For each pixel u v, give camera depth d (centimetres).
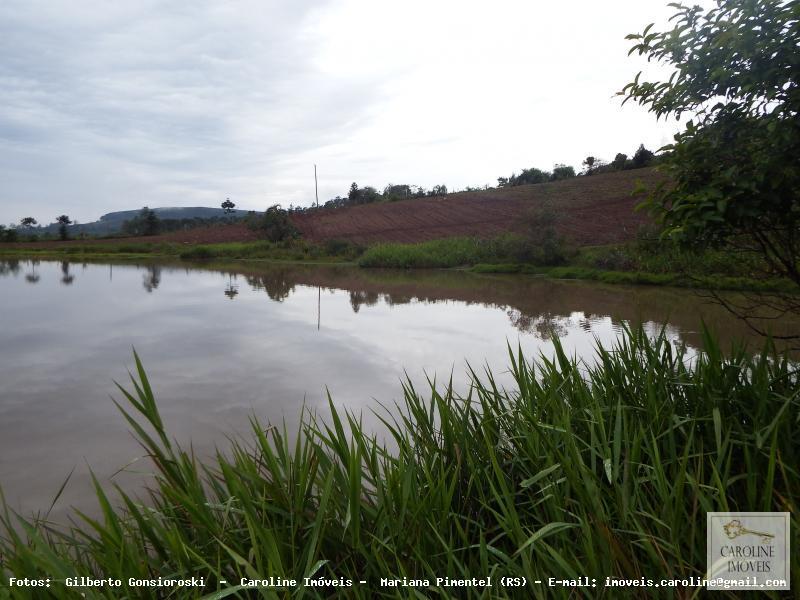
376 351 798
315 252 3619
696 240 257
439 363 716
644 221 2978
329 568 188
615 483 193
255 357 765
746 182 220
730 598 166
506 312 1201
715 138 244
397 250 2936
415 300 1448
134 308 1316
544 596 168
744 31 210
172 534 174
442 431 267
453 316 1152
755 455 207
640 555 193
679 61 248
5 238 5409
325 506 177
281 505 197
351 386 610
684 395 271
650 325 970
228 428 476
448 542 203
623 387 285
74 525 308
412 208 4841
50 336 946
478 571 196
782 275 253
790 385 260
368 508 208
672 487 208
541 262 2406
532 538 168
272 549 160
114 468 396
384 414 503
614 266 2011
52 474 387
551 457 216
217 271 2631
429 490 212
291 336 929
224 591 151
